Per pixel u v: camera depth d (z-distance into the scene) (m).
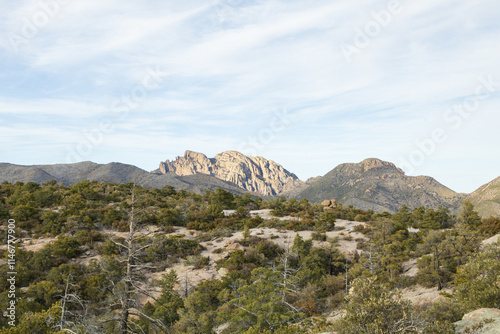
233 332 31.78
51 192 87.88
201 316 36.69
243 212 95.50
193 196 127.25
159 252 58.12
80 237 60.56
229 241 65.75
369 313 17.00
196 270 55.12
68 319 21.39
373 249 57.78
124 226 69.00
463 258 41.12
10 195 92.94
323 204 118.44
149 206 82.94
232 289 48.06
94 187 111.06
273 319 28.95
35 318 18.98
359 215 95.38
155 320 14.85
